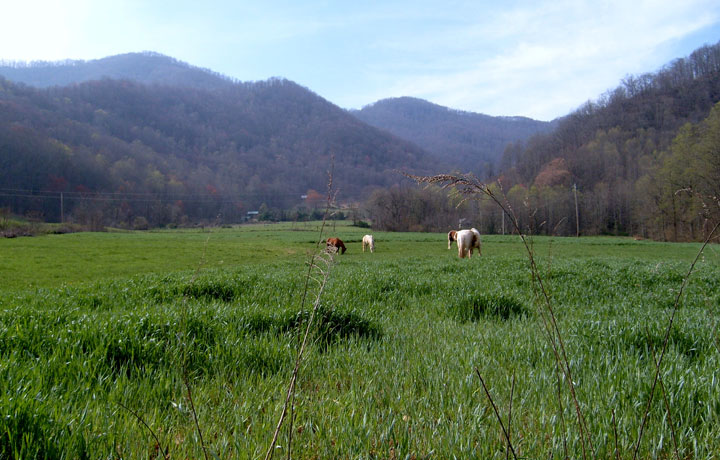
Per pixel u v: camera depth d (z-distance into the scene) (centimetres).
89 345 398
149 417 289
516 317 723
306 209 9162
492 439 269
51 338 404
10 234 5228
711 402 312
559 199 7369
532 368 416
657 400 319
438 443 266
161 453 245
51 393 297
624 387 344
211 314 561
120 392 325
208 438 265
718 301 899
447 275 1262
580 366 405
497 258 1836
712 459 253
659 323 545
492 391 346
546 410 315
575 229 7312
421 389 361
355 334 561
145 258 3216
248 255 3678
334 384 378
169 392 332
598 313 742
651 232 6075
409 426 293
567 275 1223
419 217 8131
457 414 304
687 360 427
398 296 934
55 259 2947
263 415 300
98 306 758
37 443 232
